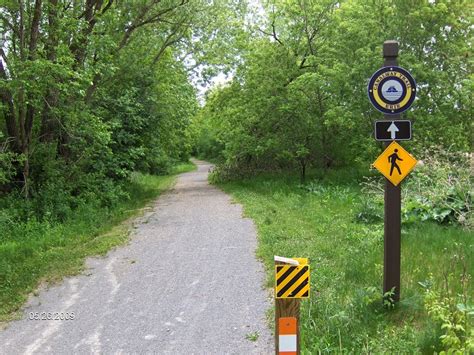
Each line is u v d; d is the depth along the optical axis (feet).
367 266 21.84
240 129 65.62
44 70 34.78
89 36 42.55
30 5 38.27
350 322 15.90
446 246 24.29
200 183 81.71
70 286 23.58
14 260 27.91
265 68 63.31
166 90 67.21
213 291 21.61
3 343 17.47
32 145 41.24
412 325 15.98
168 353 15.96
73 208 42.32
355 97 51.83
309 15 61.26
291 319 12.30
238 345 16.22
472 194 30.04
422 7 49.06
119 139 57.36
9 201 38.58
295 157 61.21
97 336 17.61
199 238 32.48
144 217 43.11
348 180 57.06
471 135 50.80
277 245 27.89
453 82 50.72
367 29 51.19
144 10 54.80
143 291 22.24
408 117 49.03
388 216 17.48
